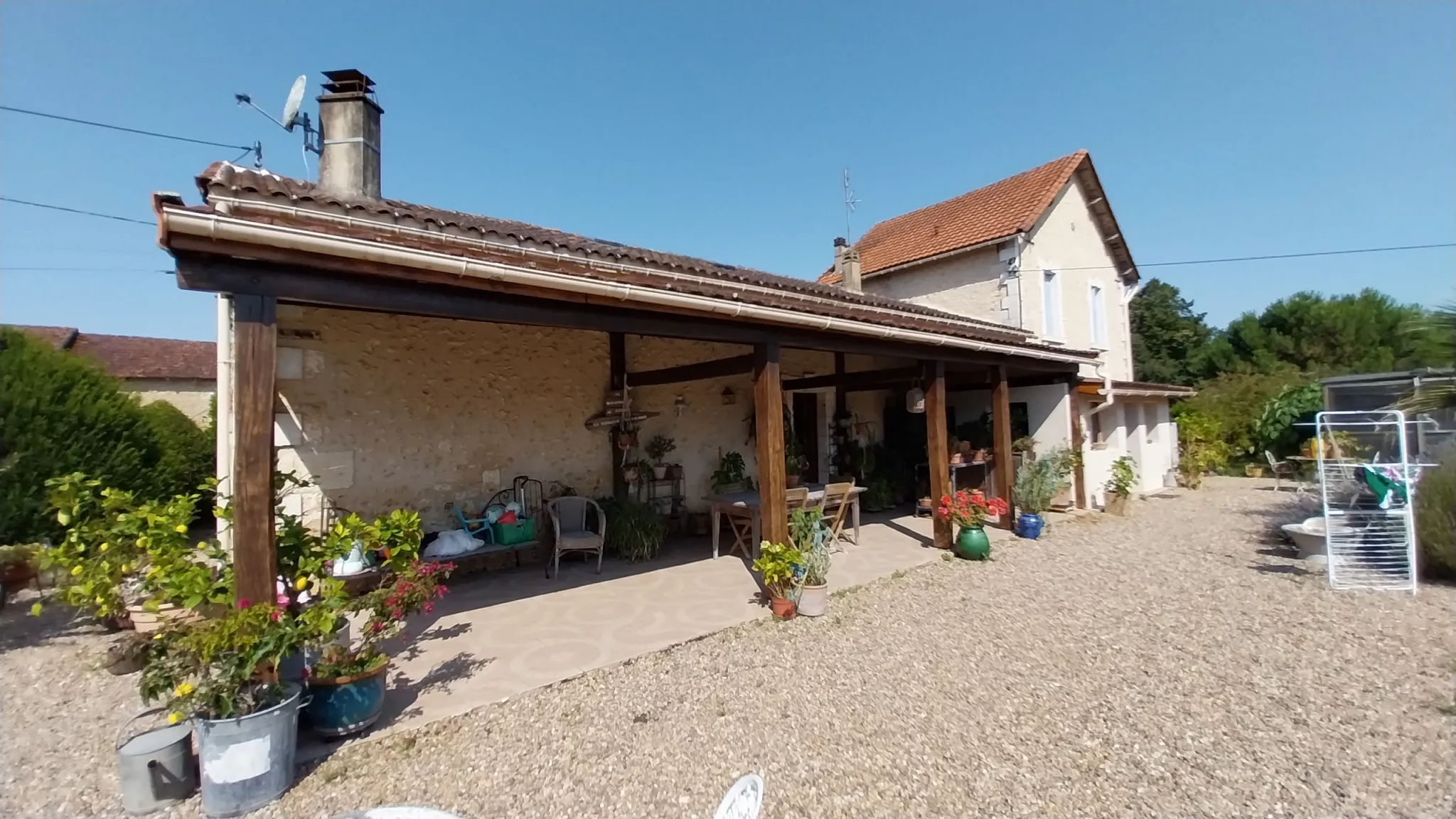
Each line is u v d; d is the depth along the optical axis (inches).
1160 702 149.9
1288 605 227.0
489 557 276.2
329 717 129.9
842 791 114.7
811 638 194.5
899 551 311.7
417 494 258.7
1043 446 436.1
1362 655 176.6
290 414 229.8
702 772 121.2
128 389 489.4
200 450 449.4
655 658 178.5
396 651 181.9
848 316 235.8
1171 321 1144.2
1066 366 395.9
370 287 141.8
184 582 120.6
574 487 305.3
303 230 122.3
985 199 558.9
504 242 177.8
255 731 110.0
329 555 141.0
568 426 305.0
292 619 123.6
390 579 157.9
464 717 143.9
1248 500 518.6
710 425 369.1
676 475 343.6
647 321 191.9
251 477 122.4
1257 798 111.4
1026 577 267.7
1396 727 135.2
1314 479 592.7
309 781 118.5
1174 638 193.9
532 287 159.8
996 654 181.0
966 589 249.1
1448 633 192.7
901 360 484.1
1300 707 145.9
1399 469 251.6
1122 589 249.0
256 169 214.2
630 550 292.0
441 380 266.8
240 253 120.1
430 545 243.4
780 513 222.2
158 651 117.9
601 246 306.2
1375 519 275.4
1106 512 443.5
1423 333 237.1
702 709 147.5
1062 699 151.9
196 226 112.7
